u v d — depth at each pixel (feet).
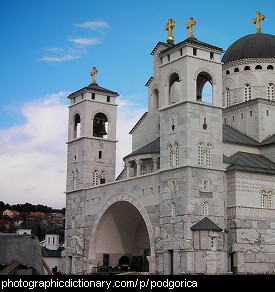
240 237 236.02
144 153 275.59
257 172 247.09
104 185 290.35
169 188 237.66
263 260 240.12
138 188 261.24
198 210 228.63
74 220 313.53
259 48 309.01
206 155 236.43
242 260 233.96
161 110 249.34
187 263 221.25
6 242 147.13
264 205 248.52
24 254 146.51
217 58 249.96
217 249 226.38
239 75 308.60
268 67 305.94
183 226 226.17
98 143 317.63
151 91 304.91
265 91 302.45
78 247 304.30
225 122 305.53
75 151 320.70
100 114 325.62
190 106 235.81
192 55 240.94
